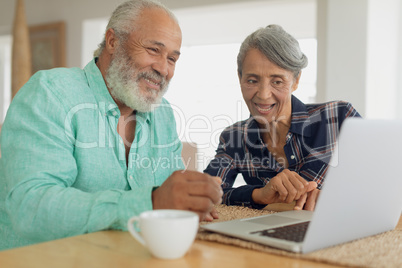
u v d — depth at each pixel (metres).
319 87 3.41
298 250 0.65
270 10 5.23
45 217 0.80
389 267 0.59
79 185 1.05
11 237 1.04
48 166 0.90
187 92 6.18
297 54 1.29
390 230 0.84
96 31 4.72
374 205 0.73
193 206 0.76
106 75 1.19
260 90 1.34
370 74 3.26
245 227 0.78
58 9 4.75
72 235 0.79
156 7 1.17
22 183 0.85
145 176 1.19
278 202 1.16
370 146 0.64
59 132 0.97
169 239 0.60
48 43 4.78
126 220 0.77
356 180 0.65
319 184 1.43
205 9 4.01
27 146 0.92
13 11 5.12
